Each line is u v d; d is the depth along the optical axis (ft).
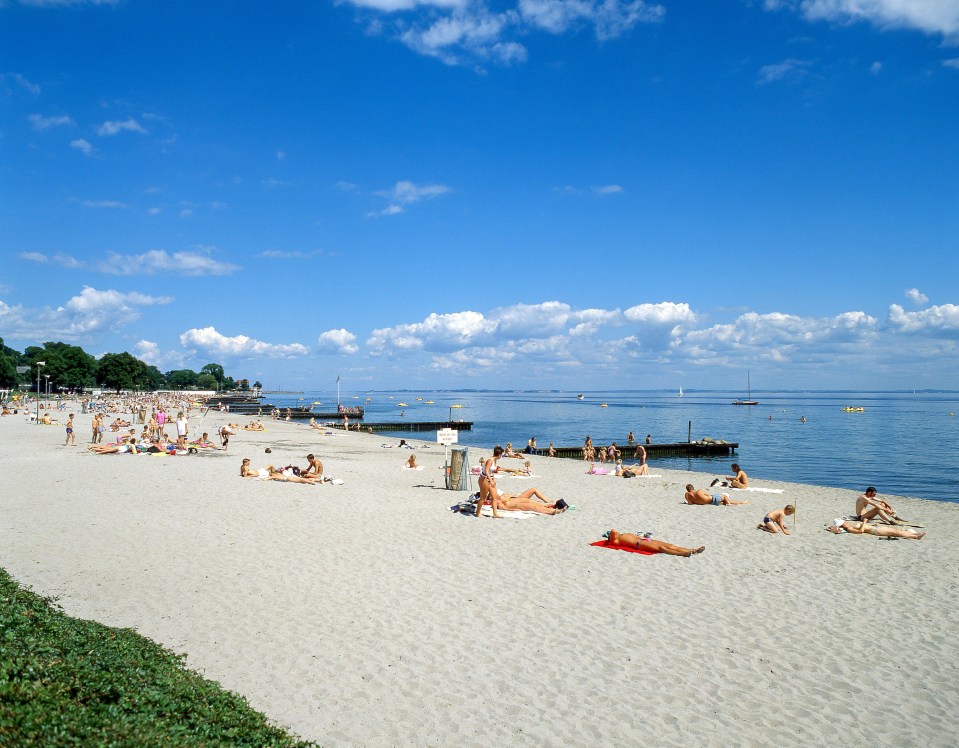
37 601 25.43
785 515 54.70
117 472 82.89
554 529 52.06
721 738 21.08
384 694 23.73
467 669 25.91
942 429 261.24
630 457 158.20
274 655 26.94
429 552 44.09
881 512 54.19
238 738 17.48
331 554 43.16
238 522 52.75
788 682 25.09
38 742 13.20
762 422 321.52
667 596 35.35
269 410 408.05
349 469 95.71
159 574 38.06
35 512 55.57
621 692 24.17
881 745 20.74
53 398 408.87
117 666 19.62
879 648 28.35
